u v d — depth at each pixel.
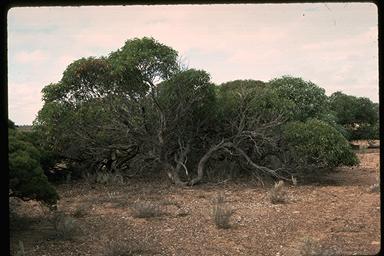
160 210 9.39
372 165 17.55
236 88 15.82
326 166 13.51
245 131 13.88
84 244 7.18
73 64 14.05
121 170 15.23
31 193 8.03
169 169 13.70
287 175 14.08
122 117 13.96
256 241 7.27
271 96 14.52
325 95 17.06
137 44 14.00
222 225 8.16
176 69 14.13
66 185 13.61
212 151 13.77
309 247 6.46
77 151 14.91
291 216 9.01
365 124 26.80
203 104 14.34
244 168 14.55
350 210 9.47
